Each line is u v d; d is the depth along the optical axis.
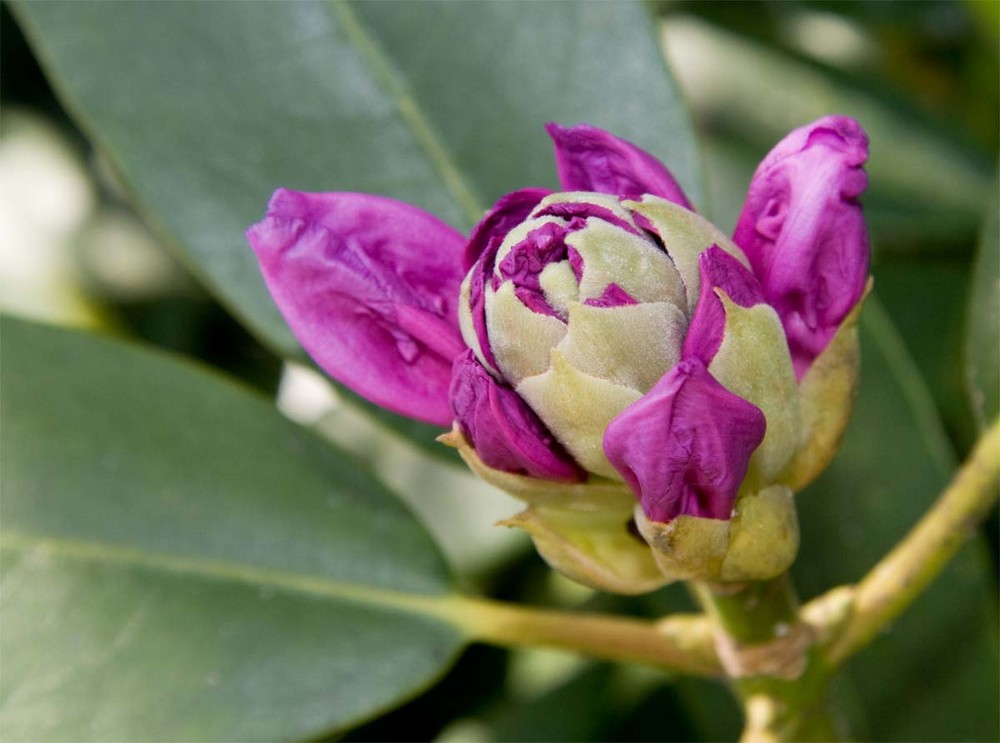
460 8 0.33
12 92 0.41
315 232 0.28
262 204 0.33
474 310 0.27
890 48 0.42
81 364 0.33
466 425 0.28
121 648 0.32
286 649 0.32
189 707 0.31
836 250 0.28
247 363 0.40
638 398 0.27
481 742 0.39
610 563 0.28
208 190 0.33
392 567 0.32
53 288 0.40
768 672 0.30
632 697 0.39
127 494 0.32
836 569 0.34
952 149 0.39
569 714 0.39
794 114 0.39
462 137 0.33
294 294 0.28
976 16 0.37
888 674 0.34
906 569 0.30
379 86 0.33
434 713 0.40
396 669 0.32
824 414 0.28
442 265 0.28
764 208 0.28
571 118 0.33
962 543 0.30
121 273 0.40
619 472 0.27
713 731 0.35
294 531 0.33
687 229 0.27
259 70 0.33
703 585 0.29
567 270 0.27
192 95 0.33
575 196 0.27
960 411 0.39
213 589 0.32
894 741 0.34
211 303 0.40
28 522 0.32
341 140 0.33
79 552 0.32
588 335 0.27
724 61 0.40
